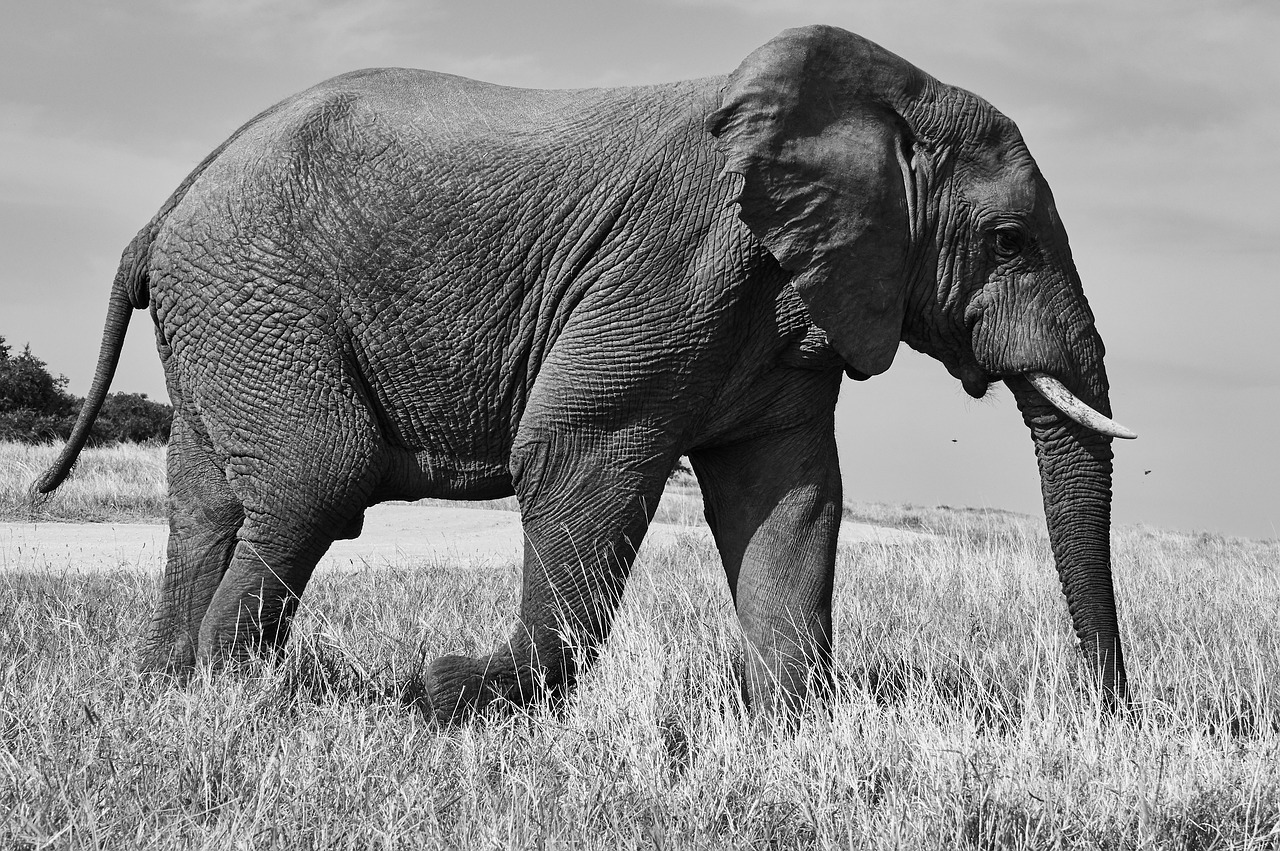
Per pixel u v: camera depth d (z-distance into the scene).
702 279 10.20
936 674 11.90
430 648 12.45
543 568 10.33
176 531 12.30
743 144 9.98
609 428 10.25
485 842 6.96
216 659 10.89
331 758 8.20
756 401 10.83
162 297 11.27
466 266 10.59
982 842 7.49
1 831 6.69
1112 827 7.63
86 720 8.76
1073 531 10.98
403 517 37.41
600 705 9.58
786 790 8.11
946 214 10.66
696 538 28.42
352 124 10.95
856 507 57.38
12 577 18.69
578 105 10.89
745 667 11.21
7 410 54.66
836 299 10.18
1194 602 16.48
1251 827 7.78
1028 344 10.71
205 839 6.80
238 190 10.95
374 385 10.91
